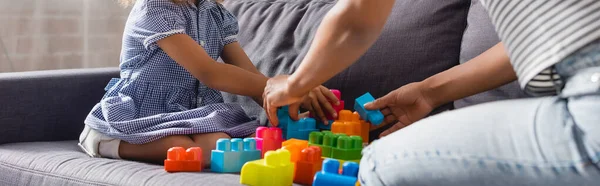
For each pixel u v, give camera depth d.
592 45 0.81
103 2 2.34
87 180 1.25
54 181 1.29
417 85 1.31
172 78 1.59
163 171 1.24
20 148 1.46
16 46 2.20
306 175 1.20
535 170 0.81
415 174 0.86
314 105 1.41
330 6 1.64
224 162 1.27
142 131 1.46
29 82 1.56
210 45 1.67
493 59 1.23
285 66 1.60
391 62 1.44
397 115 1.35
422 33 1.43
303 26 1.65
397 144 0.89
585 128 0.79
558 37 0.84
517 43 0.89
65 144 1.57
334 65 1.06
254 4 1.85
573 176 0.79
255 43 1.74
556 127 0.81
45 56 2.25
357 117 1.38
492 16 0.93
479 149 0.83
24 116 1.56
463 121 0.87
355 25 1.00
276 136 1.34
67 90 1.63
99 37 2.35
